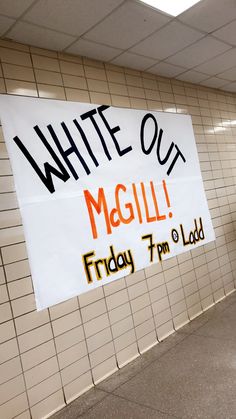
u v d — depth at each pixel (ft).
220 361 9.55
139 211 11.60
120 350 10.30
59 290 9.02
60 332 8.93
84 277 9.64
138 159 11.91
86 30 9.16
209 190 15.25
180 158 13.79
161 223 12.40
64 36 9.29
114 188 10.89
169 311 12.23
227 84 16.43
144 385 9.02
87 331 9.53
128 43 10.34
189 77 14.46
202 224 14.39
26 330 8.26
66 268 9.26
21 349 8.11
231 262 15.89
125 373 9.83
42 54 9.73
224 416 7.23
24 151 8.80
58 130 9.66
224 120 17.10
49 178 9.21
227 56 12.80
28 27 8.53
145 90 12.86
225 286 15.26
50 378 8.54
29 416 8.03
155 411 7.84
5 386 7.75
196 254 13.92
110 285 10.36
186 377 9.04
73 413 8.32
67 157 9.73
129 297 10.88
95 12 8.40
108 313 10.17
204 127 15.61
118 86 11.80
